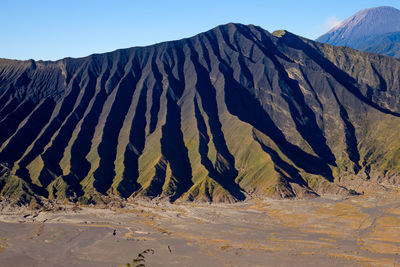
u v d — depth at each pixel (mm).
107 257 187750
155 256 185875
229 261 177375
